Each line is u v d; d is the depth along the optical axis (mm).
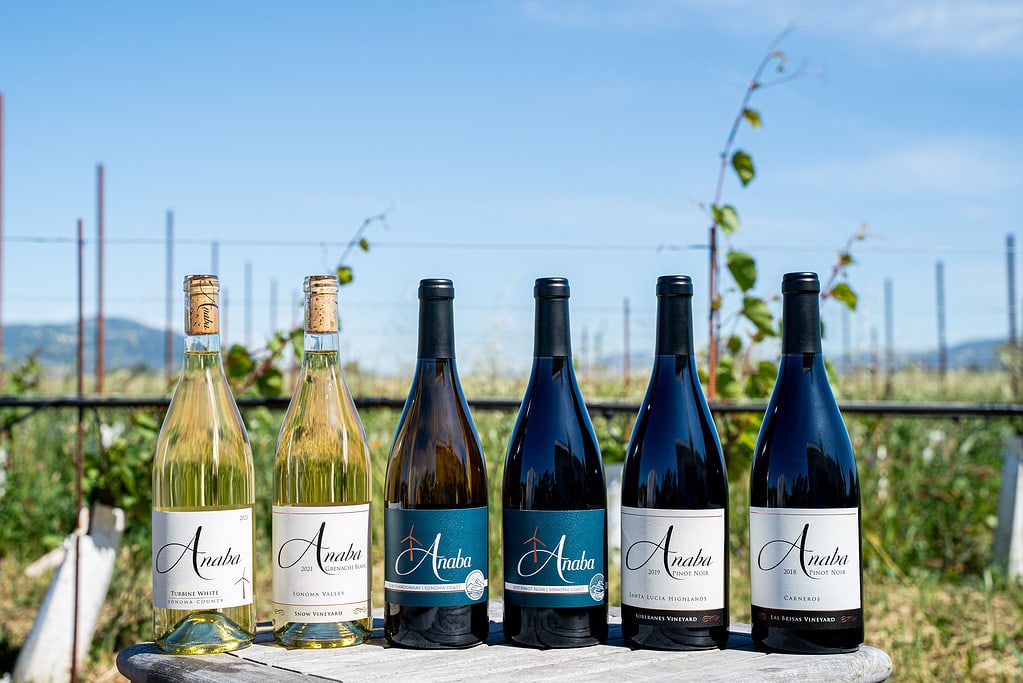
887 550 6062
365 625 1668
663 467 1691
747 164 4160
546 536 1611
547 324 1713
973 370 10297
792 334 1688
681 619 1579
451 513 1612
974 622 4844
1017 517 5770
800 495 1644
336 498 1836
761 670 1473
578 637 1606
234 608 1637
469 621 1614
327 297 1766
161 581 1586
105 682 3932
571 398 1736
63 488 6004
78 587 3809
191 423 1808
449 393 1792
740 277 4094
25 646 3949
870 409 3928
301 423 1820
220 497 1813
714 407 3436
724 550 1634
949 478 6457
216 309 1760
